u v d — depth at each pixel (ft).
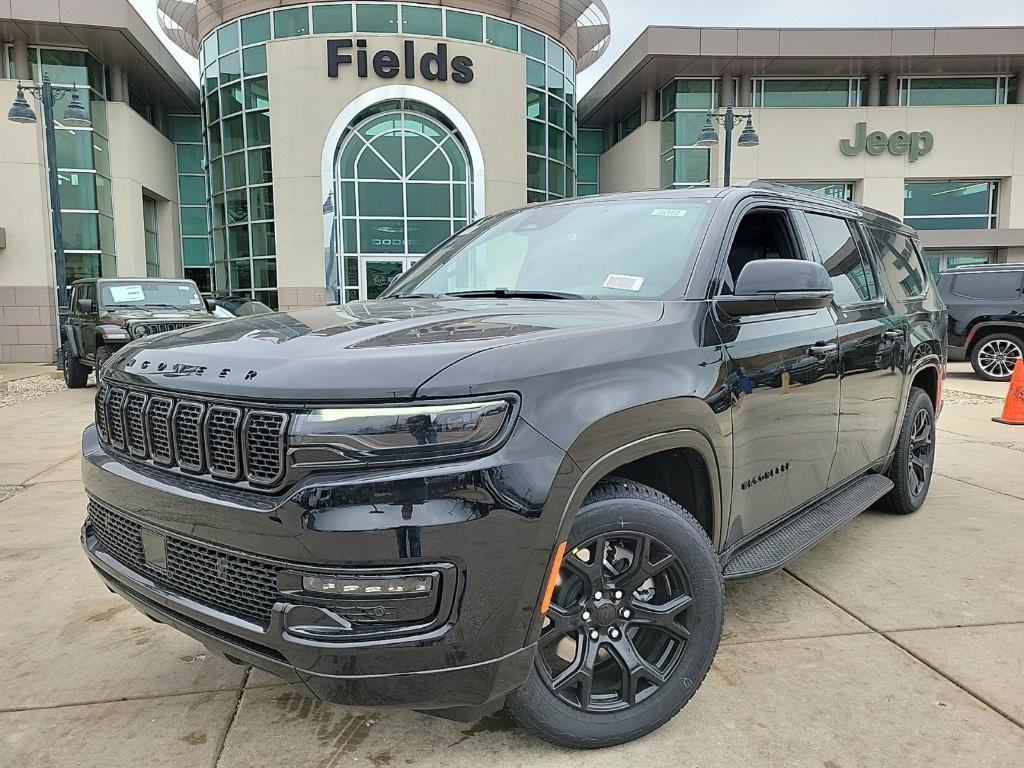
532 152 75.77
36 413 32.91
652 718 7.84
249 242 73.20
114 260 77.46
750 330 9.31
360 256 71.56
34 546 14.51
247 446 6.41
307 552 6.05
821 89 85.46
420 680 6.19
